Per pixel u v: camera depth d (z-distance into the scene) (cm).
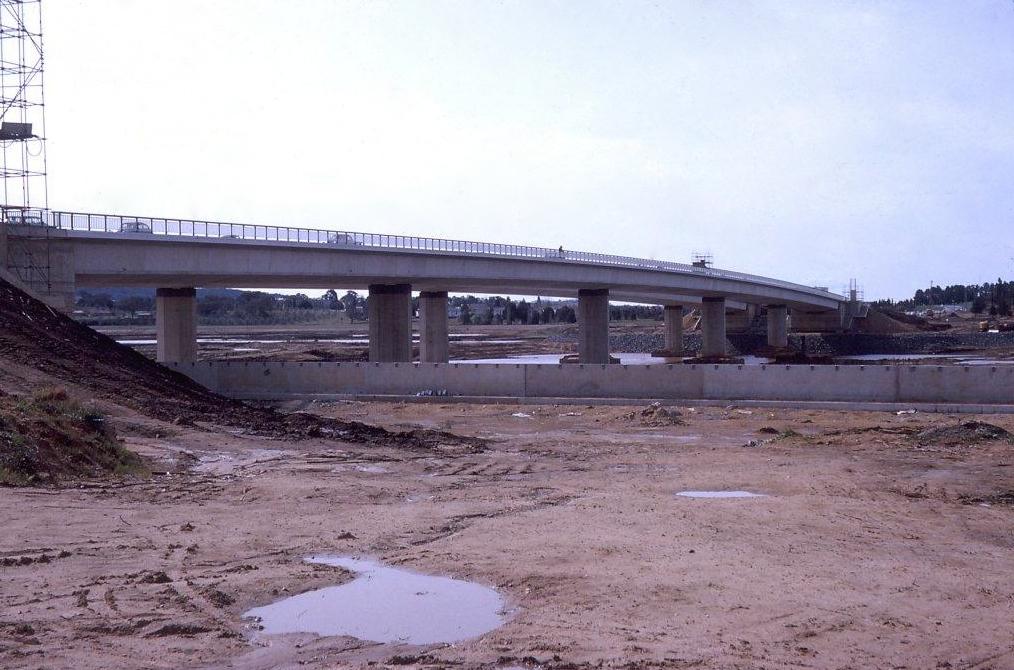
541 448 3198
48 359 3462
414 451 3044
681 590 1391
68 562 1520
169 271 5531
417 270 7562
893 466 2678
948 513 2014
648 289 11756
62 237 4878
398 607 1330
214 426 3198
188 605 1310
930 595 1393
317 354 10519
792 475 2502
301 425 3378
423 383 5009
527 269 8869
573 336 19312
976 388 4188
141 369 3984
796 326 18312
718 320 13188
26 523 1770
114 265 5231
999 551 1688
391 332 7644
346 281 7462
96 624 1219
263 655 1134
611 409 4412
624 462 2847
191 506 2038
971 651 1153
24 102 4978
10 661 1079
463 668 1082
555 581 1441
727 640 1173
